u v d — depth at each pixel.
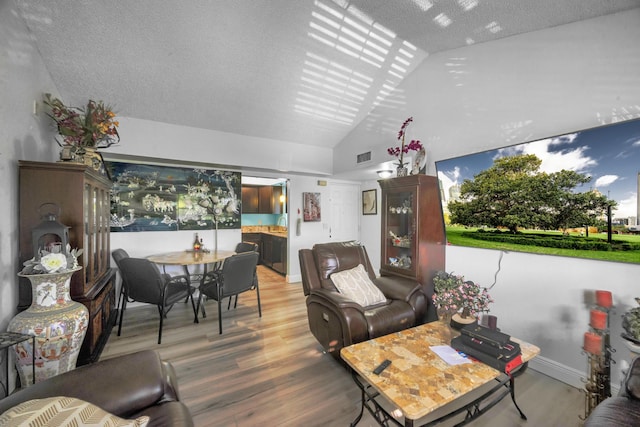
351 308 2.05
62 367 1.63
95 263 2.41
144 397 1.10
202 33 2.22
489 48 2.35
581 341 1.89
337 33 2.38
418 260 2.62
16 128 1.75
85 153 2.13
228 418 1.62
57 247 1.77
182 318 3.23
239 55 2.51
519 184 2.14
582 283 1.88
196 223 4.09
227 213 4.33
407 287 2.52
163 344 2.57
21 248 1.78
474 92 2.46
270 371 2.12
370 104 3.56
